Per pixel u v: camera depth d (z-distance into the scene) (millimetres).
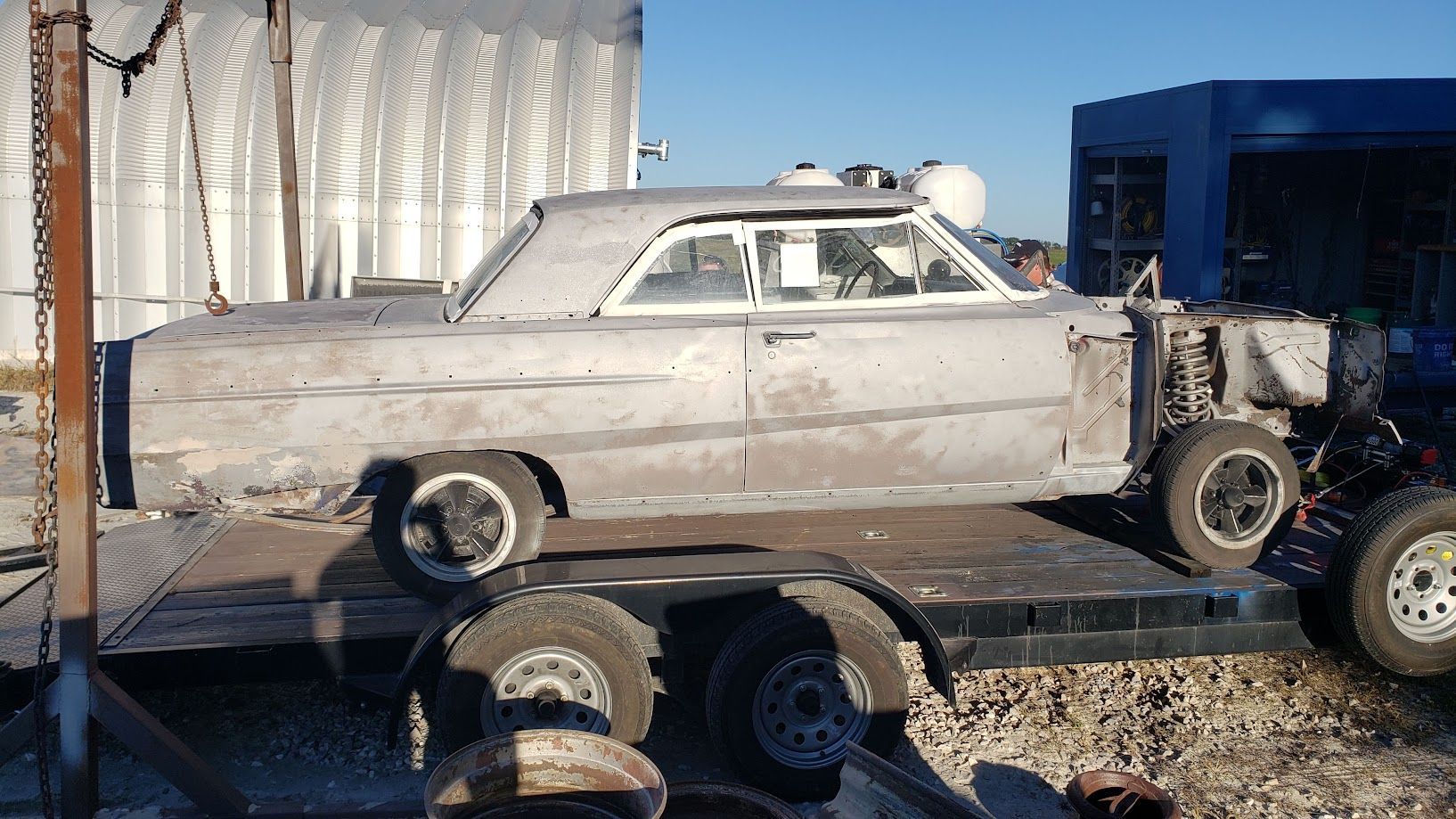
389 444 4223
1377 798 3863
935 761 4141
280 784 3965
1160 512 4762
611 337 4324
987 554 5000
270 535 5574
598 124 11789
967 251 4828
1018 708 4594
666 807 3211
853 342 4457
